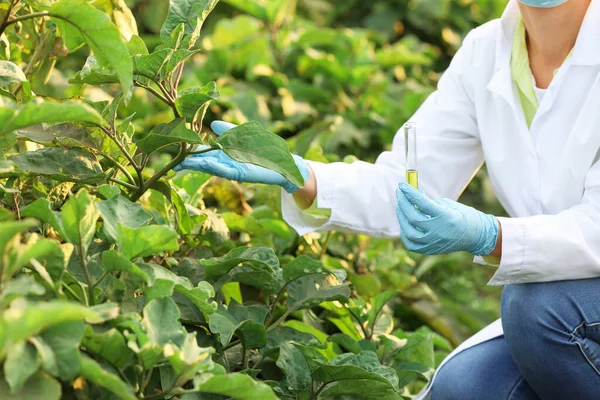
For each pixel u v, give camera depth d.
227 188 2.67
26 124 1.35
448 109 2.29
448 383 2.18
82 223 1.46
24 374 1.18
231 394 1.42
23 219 1.76
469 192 4.75
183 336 1.45
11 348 1.18
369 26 5.57
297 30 4.84
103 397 1.40
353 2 5.70
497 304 3.96
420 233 1.91
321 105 4.19
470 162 2.35
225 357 1.92
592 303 1.92
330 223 2.28
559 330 1.92
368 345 2.21
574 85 2.00
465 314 3.40
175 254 2.18
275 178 2.16
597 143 1.94
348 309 2.29
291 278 1.97
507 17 2.15
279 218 2.71
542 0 1.93
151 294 1.49
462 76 2.25
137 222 1.57
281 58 4.43
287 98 3.95
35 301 1.38
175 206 1.94
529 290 1.98
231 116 3.50
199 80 3.97
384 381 1.72
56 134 1.76
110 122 1.75
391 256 3.08
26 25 2.13
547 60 2.08
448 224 1.88
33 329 1.15
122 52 1.51
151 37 4.30
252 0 4.36
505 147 2.13
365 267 2.94
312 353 1.76
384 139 4.14
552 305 1.93
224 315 1.83
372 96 4.29
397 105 4.21
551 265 1.91
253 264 1.91
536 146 2.06
